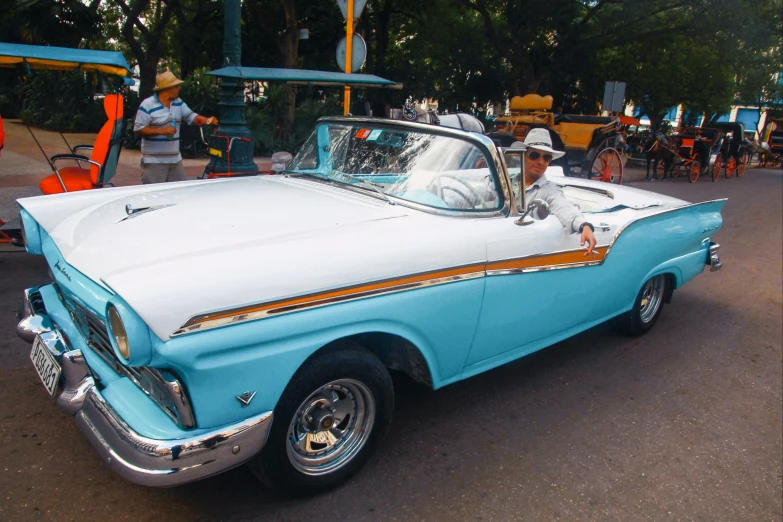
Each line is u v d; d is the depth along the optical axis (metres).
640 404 3.76
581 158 11.59
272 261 2.25
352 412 2.67
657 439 3.36
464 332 2.97
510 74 24.23
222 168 7.73
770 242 9.35
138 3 15.04
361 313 2.44
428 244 2.71
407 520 2.52
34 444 2.82
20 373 3.46
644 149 16.81
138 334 1.93
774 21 17.66
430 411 3.46
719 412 3.74
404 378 3.85
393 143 3.27
